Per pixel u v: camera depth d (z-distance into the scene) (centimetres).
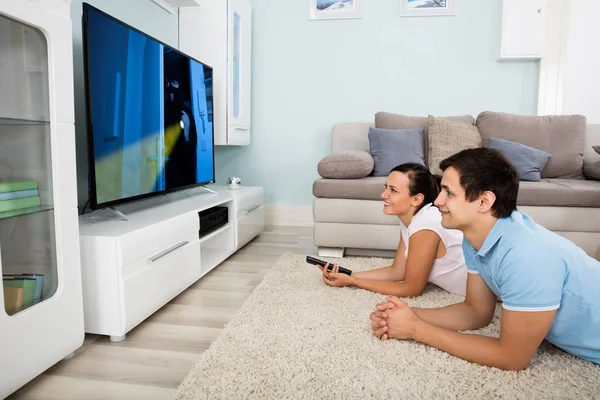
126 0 227
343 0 356
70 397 112
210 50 303
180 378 121
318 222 255
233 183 304
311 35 363
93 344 143
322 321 151
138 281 150
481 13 341
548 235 110
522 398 104
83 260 142
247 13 346
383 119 315
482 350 116
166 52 212
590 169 274
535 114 343
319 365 121
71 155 127
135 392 114
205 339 147
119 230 149
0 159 113
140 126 188
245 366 120
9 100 115
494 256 110
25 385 118
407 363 121
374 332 141
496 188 106
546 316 103
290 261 238
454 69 349
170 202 226
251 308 163
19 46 114
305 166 375
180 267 183
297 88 369
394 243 249
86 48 151
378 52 357
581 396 104
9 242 113
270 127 376
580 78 329
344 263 236
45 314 118
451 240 165
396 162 288
